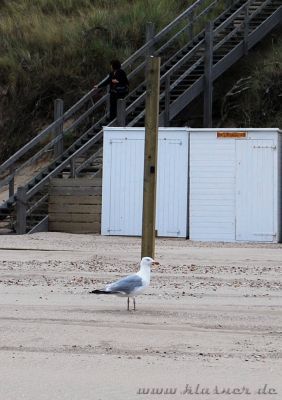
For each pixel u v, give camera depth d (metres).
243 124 32.25
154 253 19.12
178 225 25.19
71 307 13.66
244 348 10.98
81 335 11.60
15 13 39.22
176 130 25.16
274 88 32.72
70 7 39.53
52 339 11.37
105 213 25.58
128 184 25.47
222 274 17.42
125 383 9.31
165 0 38.28
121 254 20.62
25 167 29.94
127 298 13.71
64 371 9.78
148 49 30.62
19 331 11.82
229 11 35.22
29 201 27.58
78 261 19.25
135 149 25.42
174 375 9.65
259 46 35.44
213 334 11.77
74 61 35.25
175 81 30.73
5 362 10.16
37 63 35.22
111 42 36.12
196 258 20.02
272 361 10.32
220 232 24.92
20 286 15.66
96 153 28.03
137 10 37.62
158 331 11.91
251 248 22.80
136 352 10.72
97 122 30.48
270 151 24.70
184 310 13.48
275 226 24.66
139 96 30.09
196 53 32.47
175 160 25.19
